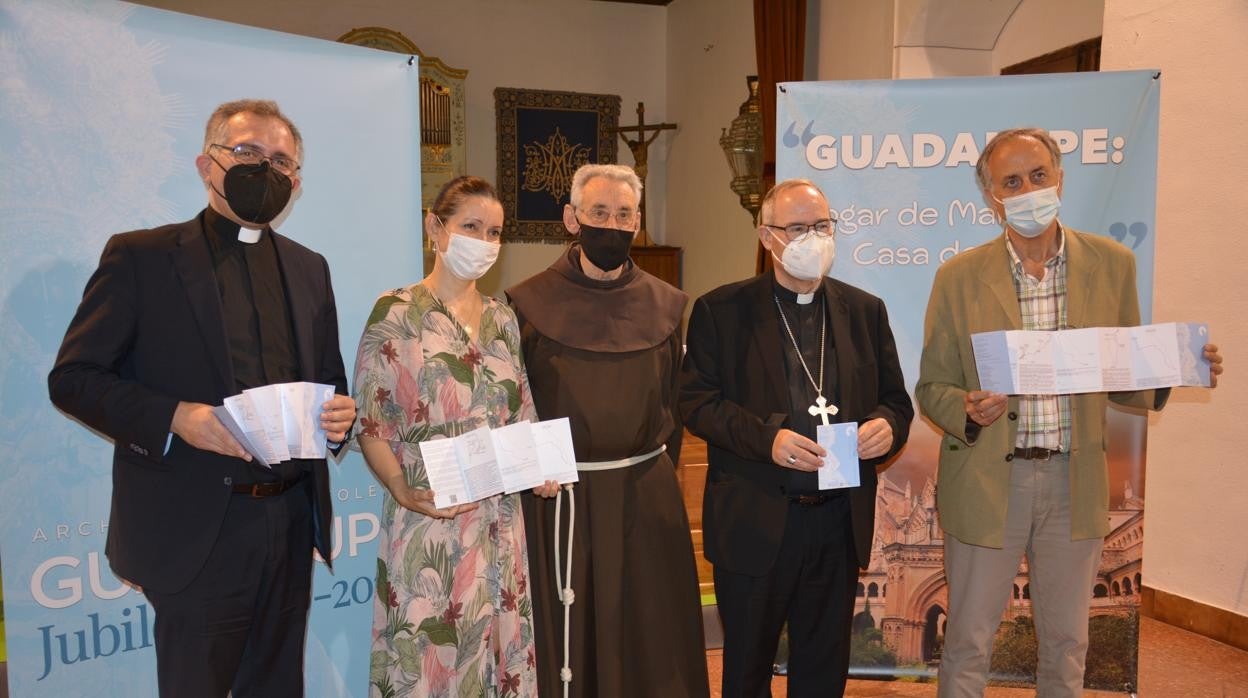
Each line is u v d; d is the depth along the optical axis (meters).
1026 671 2.83
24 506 1.93
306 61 2.17
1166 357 1.98
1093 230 2.57
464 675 1.86
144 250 1.65
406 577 1.83
